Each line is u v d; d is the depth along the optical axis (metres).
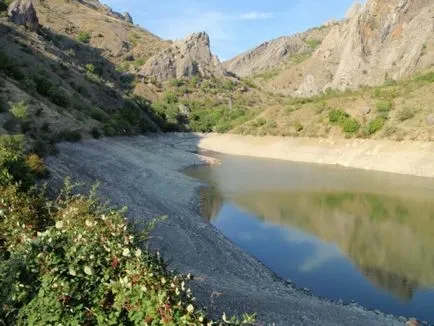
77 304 7.97
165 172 55.97
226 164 73.06
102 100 97.62
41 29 135.00
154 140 96.38
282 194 46.94
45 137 47.97
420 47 155.12
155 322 7.39
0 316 7.87
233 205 41.69
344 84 182.75
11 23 105.12
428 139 66.69
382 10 192.50
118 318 7.84
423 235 31.92
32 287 8.20
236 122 120.31
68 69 97.31
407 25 182.25
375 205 41.75
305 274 25.00
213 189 49.44
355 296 22.09
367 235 32.22
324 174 61.81
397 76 157.12
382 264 26.45
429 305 21.08
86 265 8.23
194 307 7.93
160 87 176.50
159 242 25.34
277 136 93.50
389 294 22.33
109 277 8.24
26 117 46.91
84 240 8.82
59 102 68.75
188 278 8.71
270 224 35.25
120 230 9.52
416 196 45.69
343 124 82.38
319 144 82.94
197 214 37.53
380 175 60.84
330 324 17.39
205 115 145.12
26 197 13.55
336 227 34.25
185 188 48.56
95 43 199.62
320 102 102.62
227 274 23.41
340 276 24.67
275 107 113.75
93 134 63.44
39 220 12.70
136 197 36.03
